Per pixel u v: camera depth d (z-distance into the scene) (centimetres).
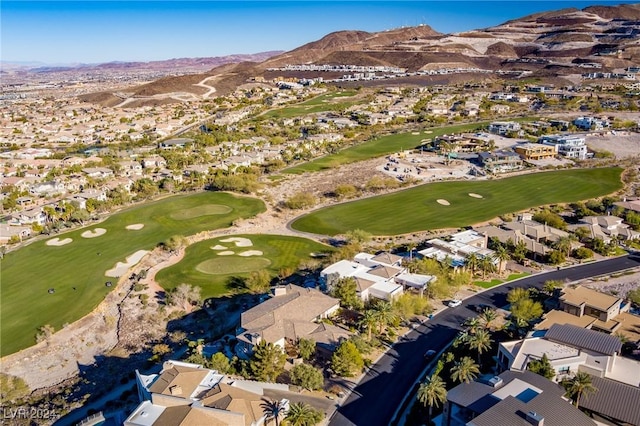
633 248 13325
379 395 7569
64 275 12838
